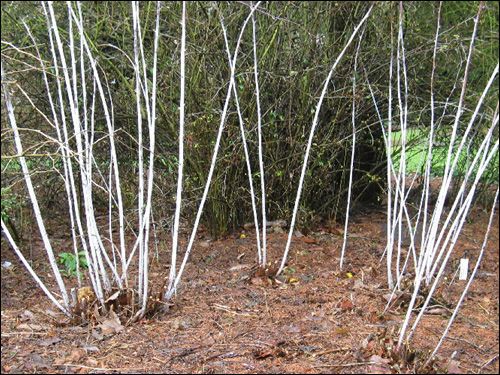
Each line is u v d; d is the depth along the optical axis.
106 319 3.31
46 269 4.47
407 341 2.88
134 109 4.71
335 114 4.90
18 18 5.06
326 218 5.44
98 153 4.77
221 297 3.75
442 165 5.43
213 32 4.71
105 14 5.08
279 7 4.88
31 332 3.27
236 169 4.78
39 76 4.86
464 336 3.27
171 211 4.82
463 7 5.70
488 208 6.07
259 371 2.82
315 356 2.96
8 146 4.78
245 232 5.06
